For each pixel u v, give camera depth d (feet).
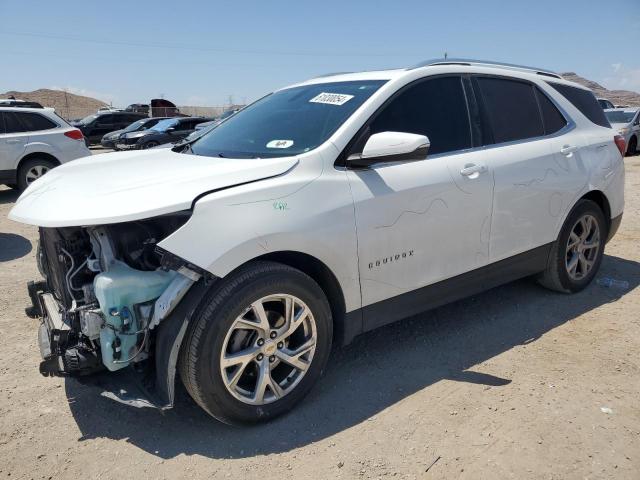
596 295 15.25
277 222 8.87
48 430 9.46
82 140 35.47
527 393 10.25
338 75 13.00
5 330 13.48
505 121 13.05
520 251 13.17
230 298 8.50
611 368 11.16
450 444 8.82
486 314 14.02
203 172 9.27
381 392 10.44
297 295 9.26
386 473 8.18
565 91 15.08
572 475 8.07
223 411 8.84
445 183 11.16
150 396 8.75
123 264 8.59
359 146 10.24
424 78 11.68
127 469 8.42
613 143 15.66
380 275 10.40
